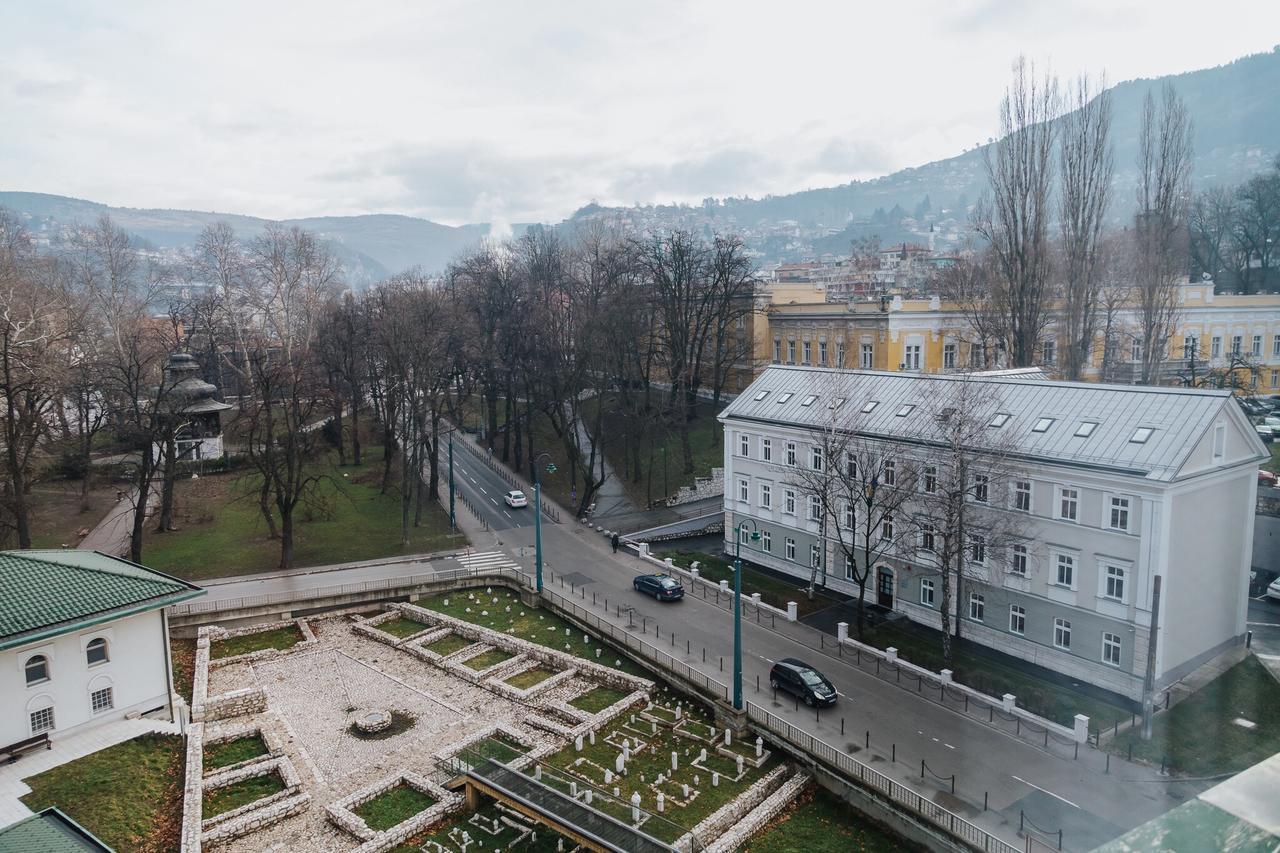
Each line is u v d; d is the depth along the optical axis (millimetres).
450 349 93812
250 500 84438
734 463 67938
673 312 97188
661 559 68750
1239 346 89188
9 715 38562
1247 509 46281
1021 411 50438
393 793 38500
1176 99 73250
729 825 35656
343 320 102562
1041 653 47594
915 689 45844
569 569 67500
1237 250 89438
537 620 59062
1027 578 48031
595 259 123375
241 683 49625
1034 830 33000
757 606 58156
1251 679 42719
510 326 99250
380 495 88375
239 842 34781
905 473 51000
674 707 46094
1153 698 42000
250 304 124500
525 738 42375
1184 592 43031
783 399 65000
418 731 44094
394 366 82000
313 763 40750
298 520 79312
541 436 109875
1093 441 45312
